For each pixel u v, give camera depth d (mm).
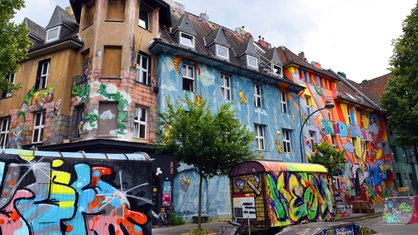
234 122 12055
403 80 14477
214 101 18188
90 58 15367
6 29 10695
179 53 17016
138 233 7309
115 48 15570
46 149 14508
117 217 7105
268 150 20266
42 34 19641
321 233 7527
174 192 14938
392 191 28984
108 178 7246
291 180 11430
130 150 14078
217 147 11156
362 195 26641
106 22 15742
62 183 6625
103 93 14508
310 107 25484
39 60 16938
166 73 16391
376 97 38125
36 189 6293
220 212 16562
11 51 10484
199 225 11156
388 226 12102
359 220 15625
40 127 15836
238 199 11398
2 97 17531
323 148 19219
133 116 14641
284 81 22438
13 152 6309
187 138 11156
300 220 11125
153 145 12617
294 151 22234
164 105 15742
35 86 16469
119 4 16438
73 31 18141
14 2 10234
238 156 11711
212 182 16656
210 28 24859
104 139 13320
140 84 15406
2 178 6004
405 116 24828
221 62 18672
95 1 16438
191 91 17438
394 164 33062
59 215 6418
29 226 6039
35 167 6406
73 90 15500
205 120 11375
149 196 7730
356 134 28812
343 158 19375
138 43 15969
